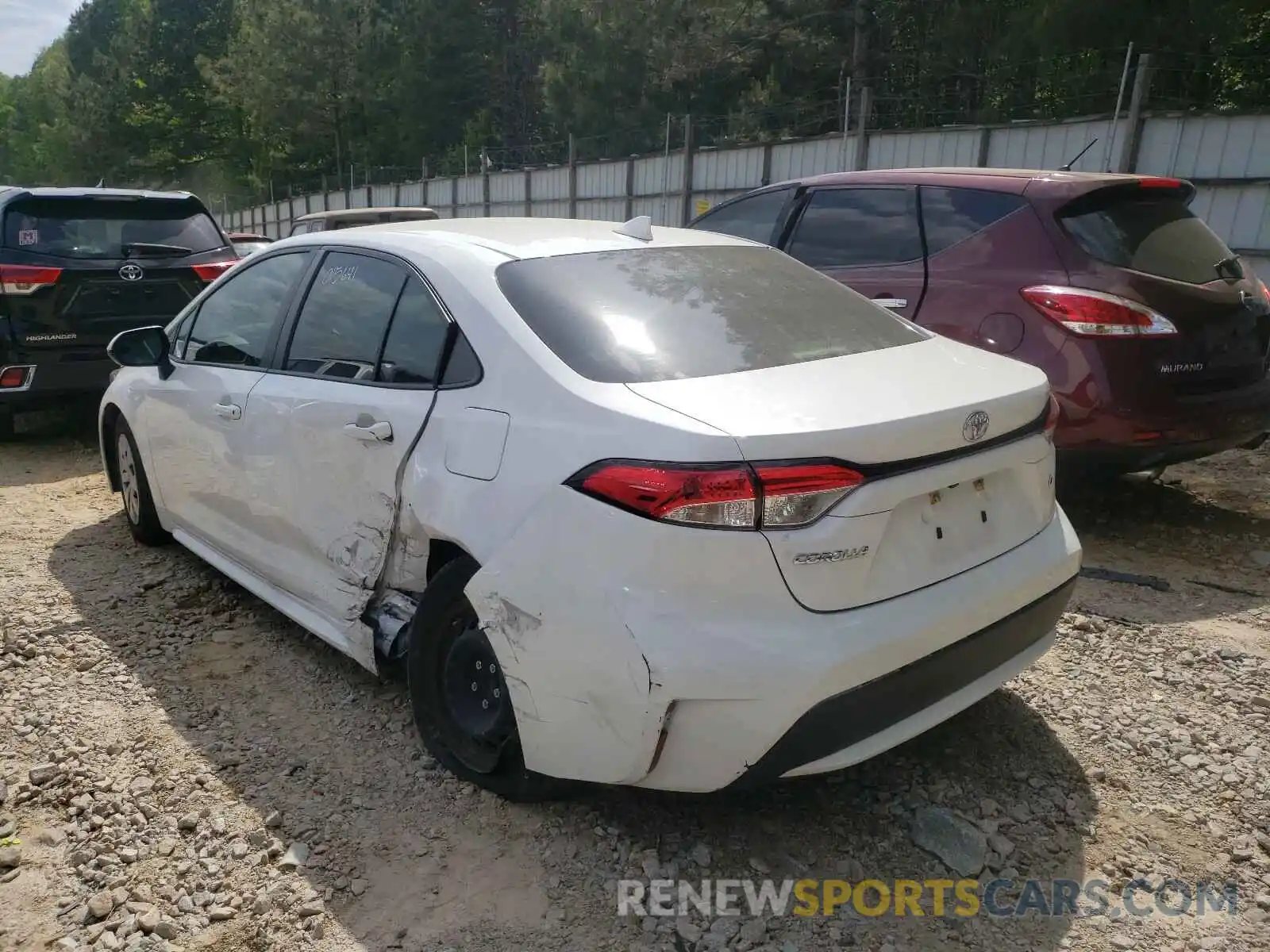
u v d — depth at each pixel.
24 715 3.39
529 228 3.50
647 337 2.76
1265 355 5.07
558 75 27.50
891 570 2.45
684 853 2.68
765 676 2.25
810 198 6.07
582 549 2.41
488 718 2.83
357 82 40.78
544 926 2.43
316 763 3.10
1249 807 2.87
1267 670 3.67
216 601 4.35
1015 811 2.85
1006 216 5.04
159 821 2.82
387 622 3.18
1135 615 4.17
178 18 57.00
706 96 24.73
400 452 2.99
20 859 2.68
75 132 58.75
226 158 59.44
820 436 2.30
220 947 2.38
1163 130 11.00
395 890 2.55
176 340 4.55
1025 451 2.81
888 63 21.22
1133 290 4.59
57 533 5.27
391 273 3.33
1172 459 4.79
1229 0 13.55
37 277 6.92
